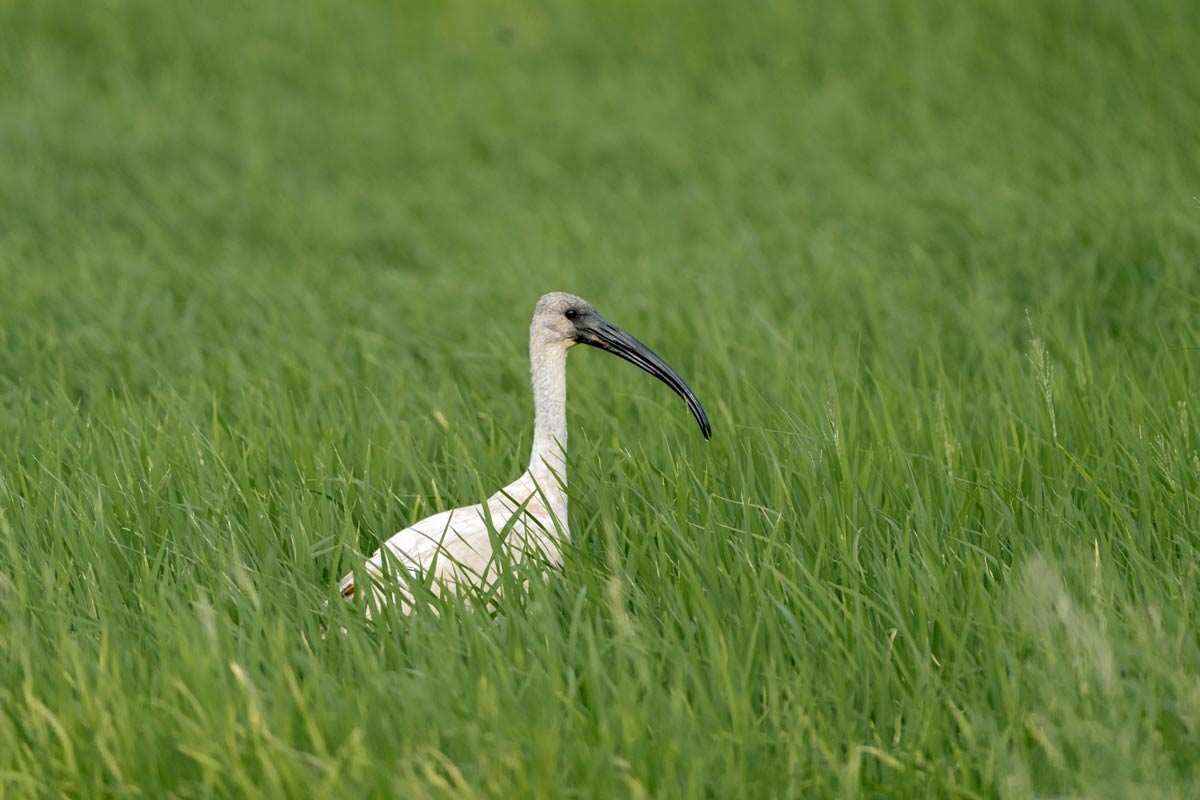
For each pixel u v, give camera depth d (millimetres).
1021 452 10523
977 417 11906
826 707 7445
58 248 21125
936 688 7617
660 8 38000
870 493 9844
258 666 7664
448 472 10891
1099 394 11609
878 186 24406
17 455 11094
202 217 23984
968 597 8344
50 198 24578
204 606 7527
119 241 21750
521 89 34219
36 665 7605
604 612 8242
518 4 39438
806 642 7895
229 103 33469
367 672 7375
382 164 29094
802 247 20125
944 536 9102
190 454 10703
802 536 9000
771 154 27719
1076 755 7023
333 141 30656
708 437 10188
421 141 30672
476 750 6840
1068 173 23000
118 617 8375
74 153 28375
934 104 30141
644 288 17641
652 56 36125
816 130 29375
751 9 37188
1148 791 6637
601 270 19125
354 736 6777
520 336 15695
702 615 7949
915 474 10344
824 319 16359
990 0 34469
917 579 8336
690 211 24047
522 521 8820
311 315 16750
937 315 16047
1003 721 7363
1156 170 22156
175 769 7020
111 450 10961
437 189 26766
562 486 9625
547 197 26031
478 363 14531
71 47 36750
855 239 20547
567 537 9555
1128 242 17172
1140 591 8539
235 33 37812
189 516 9484
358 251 22453
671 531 8961
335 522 9781
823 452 10148
